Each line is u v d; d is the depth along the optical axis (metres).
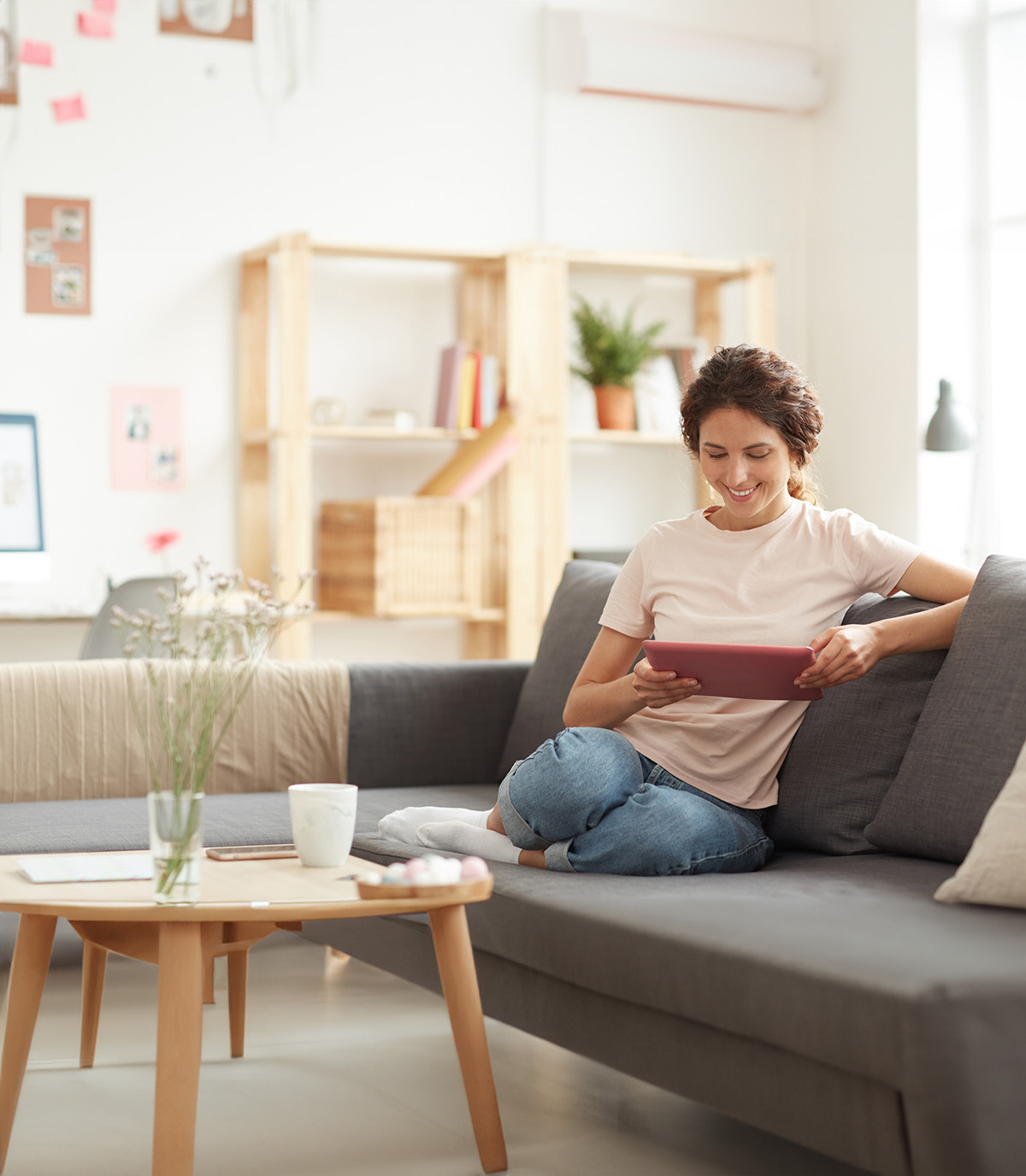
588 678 2.09
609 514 4.75
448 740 2.78
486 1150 1.67
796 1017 1.30
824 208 4.86
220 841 2.17
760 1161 1.73
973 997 1.20
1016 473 4.36
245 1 4.29
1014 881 1.46
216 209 4.28
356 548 4.16
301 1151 1.75
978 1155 1.19
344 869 1.66
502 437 4.20
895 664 1.96
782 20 4.88
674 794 1.81
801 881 1.67
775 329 4.92
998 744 1.74
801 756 1.98
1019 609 1.80
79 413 4.15
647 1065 1.55
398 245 4.21
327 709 2.71
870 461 4.64
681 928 1.46
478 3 4.55
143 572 4.22
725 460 1.95
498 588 4.50
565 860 1.80
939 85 4.44
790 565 1.99
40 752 2.55
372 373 4.48
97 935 1.69
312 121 4.38
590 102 4.68
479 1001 1.66
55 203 4.12
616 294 4.75
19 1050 1.66
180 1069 1.45
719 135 4.84
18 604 3.88
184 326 4.25
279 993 2.54
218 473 4.29
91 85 4.15
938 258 4.45
